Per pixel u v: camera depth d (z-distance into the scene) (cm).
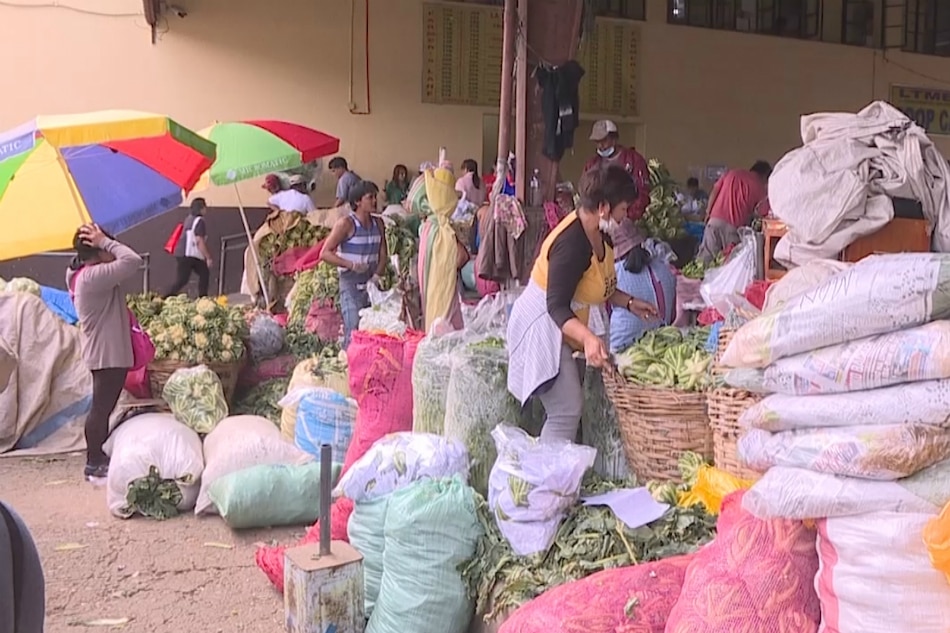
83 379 641
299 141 897
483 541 333
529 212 505
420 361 414
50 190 588
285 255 959
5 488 539
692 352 349
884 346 194
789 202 294
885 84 1609
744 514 238
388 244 725
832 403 201
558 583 299
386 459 354
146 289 1257
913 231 293
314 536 402
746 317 322
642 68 1470
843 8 1578
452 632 329
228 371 650
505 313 446
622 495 329
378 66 1344
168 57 1255
